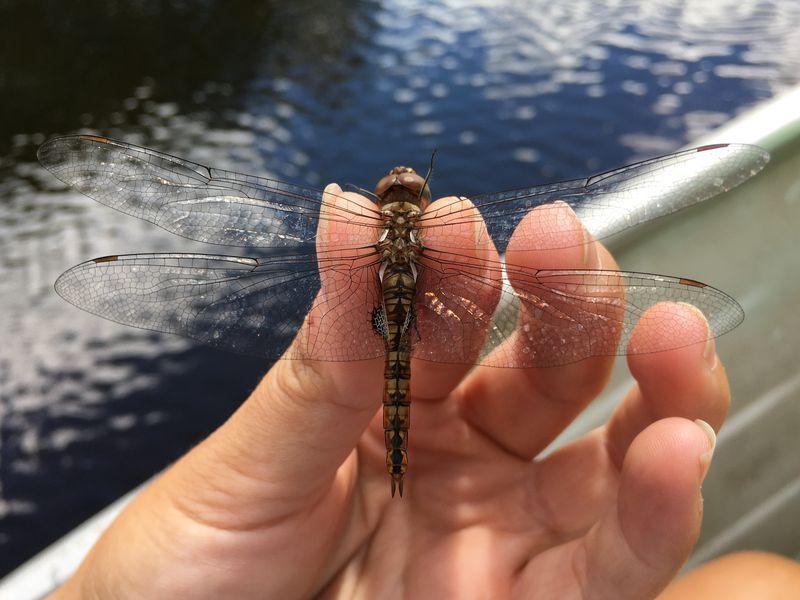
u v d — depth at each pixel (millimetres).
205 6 1434
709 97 1072
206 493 88
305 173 979
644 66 1180
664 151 968
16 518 515
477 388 112
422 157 1007
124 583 88
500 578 98
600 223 112
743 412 136
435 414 111
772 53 1180
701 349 92
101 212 882
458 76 1209
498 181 949
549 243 101
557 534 102
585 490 103
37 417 604
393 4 1465
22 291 751
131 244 831
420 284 103
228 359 662
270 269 103
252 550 90
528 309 102
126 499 114
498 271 104
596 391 106
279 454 85
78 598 92
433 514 106
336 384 82
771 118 152
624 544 77
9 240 828
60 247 818
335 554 103
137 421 598
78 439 582
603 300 100
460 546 102
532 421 107
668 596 104
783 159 150
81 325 701
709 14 1342
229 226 113
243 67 1239
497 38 1319
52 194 913
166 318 101
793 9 1328
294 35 1343
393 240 102
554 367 104
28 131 1042
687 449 72
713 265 140
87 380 642
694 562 126
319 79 1207
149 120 1082
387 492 108
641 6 1395
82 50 1266
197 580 89
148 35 1319
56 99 1122
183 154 1005
